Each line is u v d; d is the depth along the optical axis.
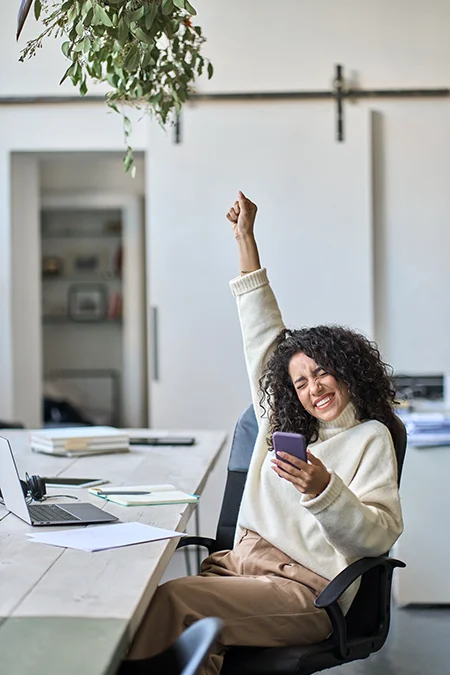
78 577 1.68
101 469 2.93
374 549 2.01
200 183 4.57
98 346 5.11
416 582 3.74
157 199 4.58
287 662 1.95
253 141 4.55
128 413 5.13
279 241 4.55
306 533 2.17
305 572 2.12
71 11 2.49
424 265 4.58
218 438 3.64
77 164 5.01
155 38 2.79
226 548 2.50
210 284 4.59
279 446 1.95
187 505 2.38
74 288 5.07
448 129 4.55
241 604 1.99
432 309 4.58
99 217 5.04
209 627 1.32
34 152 4.73
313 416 2.32
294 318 4.56
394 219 4.58
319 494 1.95
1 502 2.40
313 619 2.05
